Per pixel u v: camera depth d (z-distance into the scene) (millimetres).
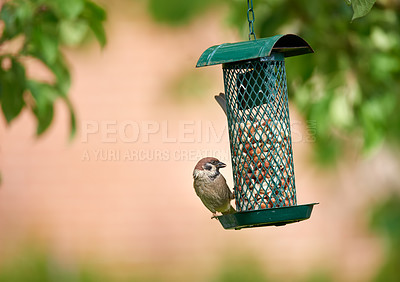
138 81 18297
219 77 13234
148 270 17812
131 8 12195
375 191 12414
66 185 18266
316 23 9984
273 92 8531
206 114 13688
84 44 10992
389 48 10023
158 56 18266
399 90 10172
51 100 8320
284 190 8586
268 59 8414
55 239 17984
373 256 16531
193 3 11359
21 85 8188
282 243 17406
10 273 17094
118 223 18188
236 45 8016
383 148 11812
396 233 11820
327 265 16938
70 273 17500
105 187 18266
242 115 8641
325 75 10000
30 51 8320
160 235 18125
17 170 18281
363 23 9977
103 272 17703
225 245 17891
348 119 9719
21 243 17875
